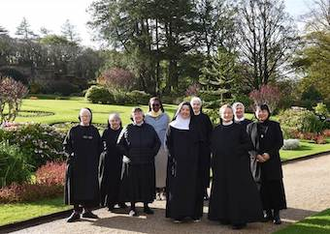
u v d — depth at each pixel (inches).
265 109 265.4
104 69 1727.4
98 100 1235.9
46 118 784.3
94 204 271.9
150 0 1569.9
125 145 279.3
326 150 619.5
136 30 1637.6
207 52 1644.9
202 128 282.5
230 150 250.7
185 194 257.4
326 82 1418.6
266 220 263.3
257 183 260.4
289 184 377.1
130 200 275.6
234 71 1385.3
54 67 1972.2
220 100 1114.1
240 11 1582.2
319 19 1460.4
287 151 607.8
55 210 280.8
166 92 1605.6
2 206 290.4
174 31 1601.9
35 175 363.6
